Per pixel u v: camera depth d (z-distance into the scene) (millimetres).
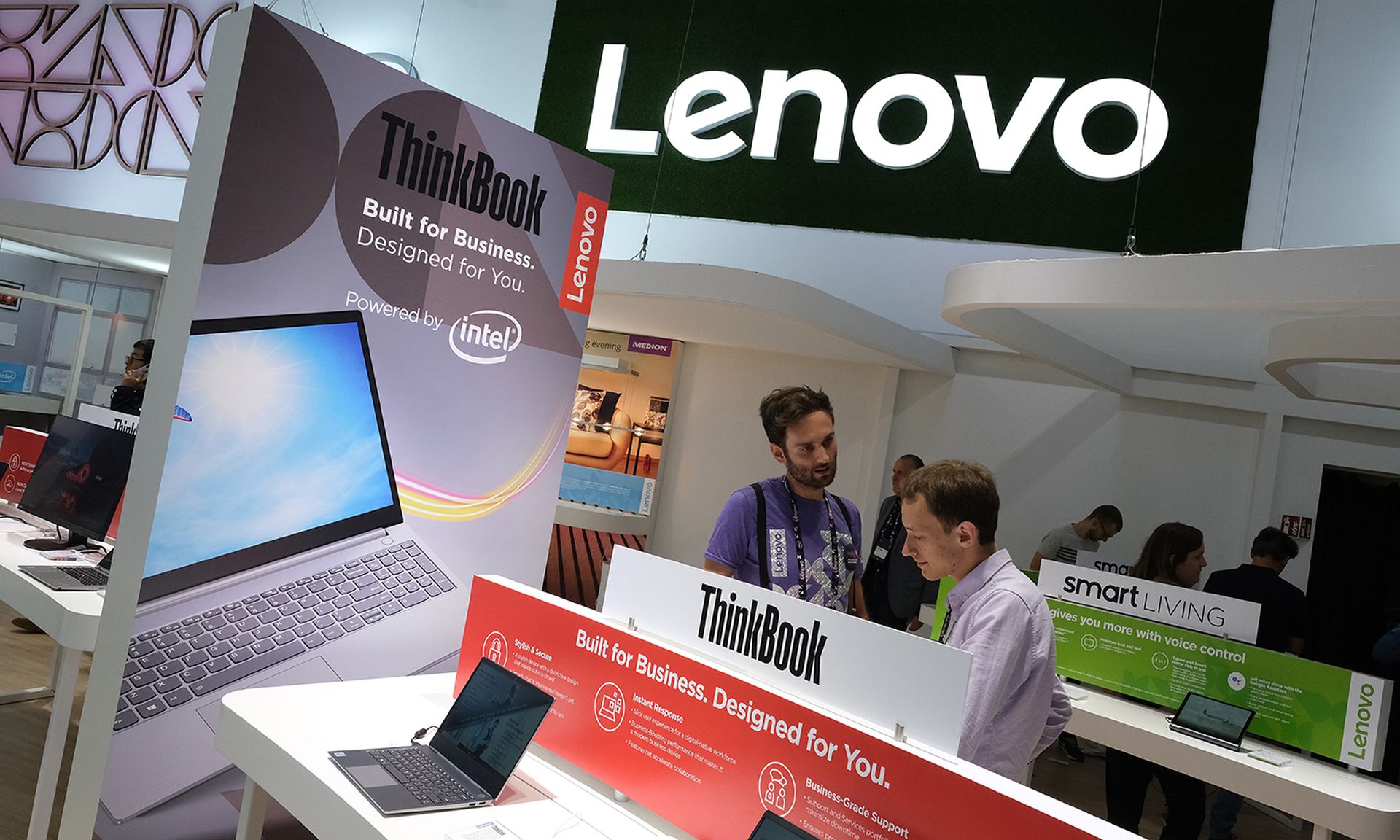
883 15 7758
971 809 1407
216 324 2076
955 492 1932
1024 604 1843
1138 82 7051
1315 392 4906
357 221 2301
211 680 2148
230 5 9680
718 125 8133
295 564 2297
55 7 10352
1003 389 7203
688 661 1817
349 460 2367
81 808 2045
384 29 9273
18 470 4035
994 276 3717
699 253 8039
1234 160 6781
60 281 9789
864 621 1646
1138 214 6973
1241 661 3346
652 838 1721
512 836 1614
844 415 7480
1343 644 6461
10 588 3021
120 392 6027
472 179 2543
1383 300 2672
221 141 2055
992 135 7312
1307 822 4926
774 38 8039
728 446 7781
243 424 2152
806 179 7816
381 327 2389
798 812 1609
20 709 3873
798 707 1639
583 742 1976
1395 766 4773
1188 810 3602
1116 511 6172
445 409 2568
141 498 2070
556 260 2803
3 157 10297
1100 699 3615
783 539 2973
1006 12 7449
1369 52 6566
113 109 9977
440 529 2611
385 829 1541
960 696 1500
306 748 1805
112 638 2059
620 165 8336
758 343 6977
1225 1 6914
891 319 7488
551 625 2100
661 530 7891
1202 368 6078
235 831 2227
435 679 2400
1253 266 2949
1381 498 6539
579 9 8664
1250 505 6504
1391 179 6438
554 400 2855
